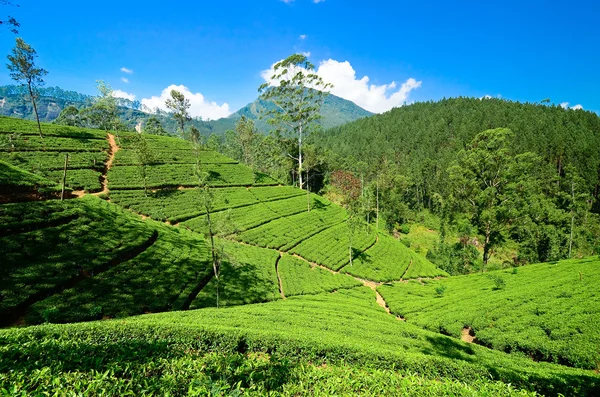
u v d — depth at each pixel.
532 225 56.75
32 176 35.53
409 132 157.12
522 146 97.50
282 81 63.59
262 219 50.78
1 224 23.55
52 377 6.03
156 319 17.39
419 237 81.00
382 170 97.75
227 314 19.91
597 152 88.19
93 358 7.43
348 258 45.53
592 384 12.42
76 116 108.69
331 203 71.44
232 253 35.66
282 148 78.81
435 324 24.61
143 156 51.25
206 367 7.55
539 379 12.62
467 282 39.28
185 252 31.72
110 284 22.61
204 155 73.94
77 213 29.59
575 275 29.95
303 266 39.12
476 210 55.41
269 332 14.98
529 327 21.69
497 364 16.14
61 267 22.08
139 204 45.12
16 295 18.59
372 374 9.29
